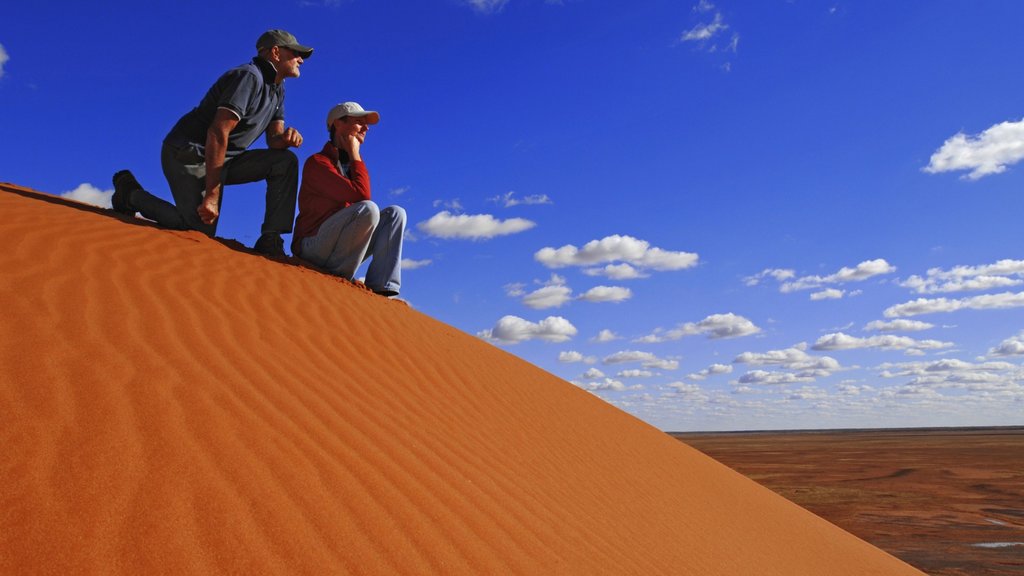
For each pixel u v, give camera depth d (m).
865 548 8.56
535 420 6.24
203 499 2.32
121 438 2.49
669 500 6.09
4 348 2.88
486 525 3.19
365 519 2.66
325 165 7.28
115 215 6.56
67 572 1.81
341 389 4.05
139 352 3.29
